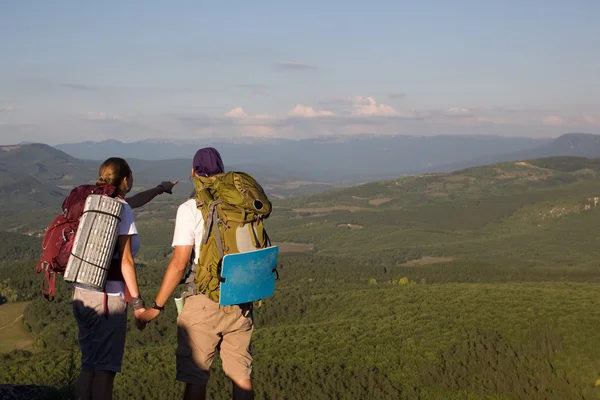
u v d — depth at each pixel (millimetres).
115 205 4793
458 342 85625
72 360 6789
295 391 71250
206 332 4656
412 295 124250
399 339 89312
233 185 4582
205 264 4531
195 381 4699
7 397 6227
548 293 113625
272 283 4703
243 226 4516
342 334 93438
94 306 4785
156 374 64375
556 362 80312
